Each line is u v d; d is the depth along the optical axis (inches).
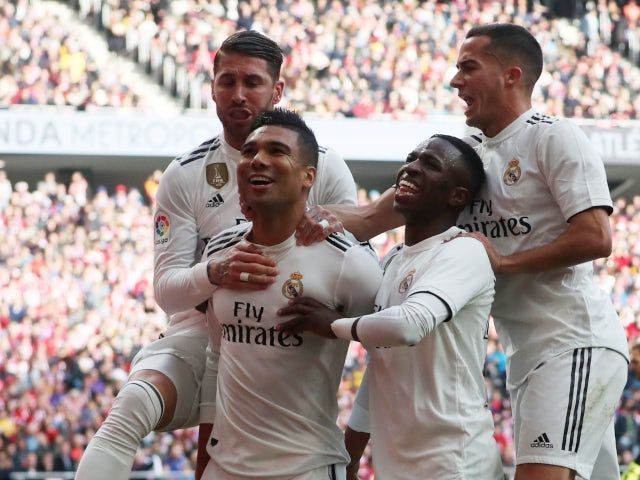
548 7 842.2
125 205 716.7
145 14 780.6
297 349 149.6
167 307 165.8
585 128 738.8
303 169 147.6
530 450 154.9
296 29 792.9
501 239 159.8
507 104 161.3
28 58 737.0
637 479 273.0
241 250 150.4
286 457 149.5
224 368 154.4
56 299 656.4
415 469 144.2
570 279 158.6
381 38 798.5
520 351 160.2
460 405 144.9
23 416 570.3
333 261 149.9
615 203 820.6
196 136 714.2
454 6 831.7
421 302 137.4
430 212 150.6
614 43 823.1
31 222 697.0
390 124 741.9
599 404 156.7
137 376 163.5
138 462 527.8
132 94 746.8
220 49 169.9
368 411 170.2
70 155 725.9
